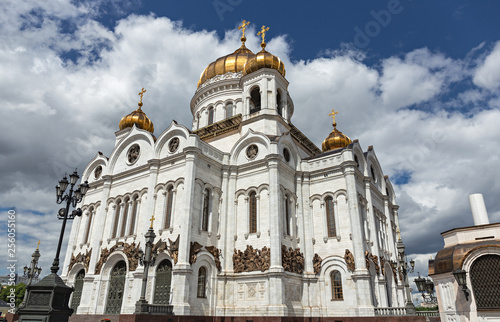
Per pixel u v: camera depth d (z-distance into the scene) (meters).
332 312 32.59
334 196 36.66
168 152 36.56
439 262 19.62
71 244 41.75
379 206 44.28
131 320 23.70
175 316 26.75
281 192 35.50
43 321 15.99
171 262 30.45
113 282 34.78
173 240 31.23
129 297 31.80
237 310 31.47
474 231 19.22
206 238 32.66
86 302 34.50
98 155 45.28
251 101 49.16
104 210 39.03
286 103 46.22
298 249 35.19
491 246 17.61
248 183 36.66
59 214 20.83
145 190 36.28
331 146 47.06
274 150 36.22
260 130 41.53
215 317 30.56
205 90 53.94
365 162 41.75
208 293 31.00
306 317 32.12
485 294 17.34
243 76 46.34
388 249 43.09
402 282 42.69
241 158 38.69
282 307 29.36
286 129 44.34
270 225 32.72
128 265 33.25
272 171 34.88
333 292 33.44
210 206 34.44
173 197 33.47
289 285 31.89
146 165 36.97
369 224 37.69
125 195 38.09
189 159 33.09
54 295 16.81
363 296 31.20
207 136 46.91
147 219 34.00
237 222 35.56
